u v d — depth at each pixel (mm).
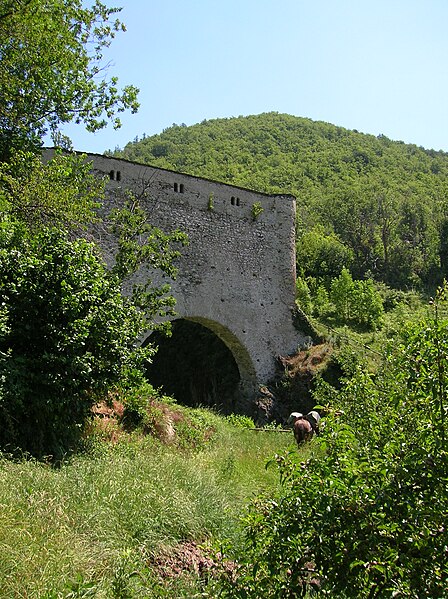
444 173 66812
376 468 3361
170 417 11805
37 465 6195
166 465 7324
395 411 4047
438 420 3467
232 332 19547
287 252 21641
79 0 12680
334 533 3295
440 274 37125
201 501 6215
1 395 6805
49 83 12430
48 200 11188
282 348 20844
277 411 19453
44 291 7926
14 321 7742
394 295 31781
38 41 11789
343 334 21953
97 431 8852
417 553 3201
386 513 3242
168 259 13500
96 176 16766
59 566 3967
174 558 4988
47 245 8477
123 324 8859
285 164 63844
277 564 3447
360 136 80438
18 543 4051
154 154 68312
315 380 18781
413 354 3762
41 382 7414
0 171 11234
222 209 19844
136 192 17531
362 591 3289
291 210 22031
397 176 60938
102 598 3799
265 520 3547
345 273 28641
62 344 7664
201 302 18750
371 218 42281
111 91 13125
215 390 22375
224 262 19609
